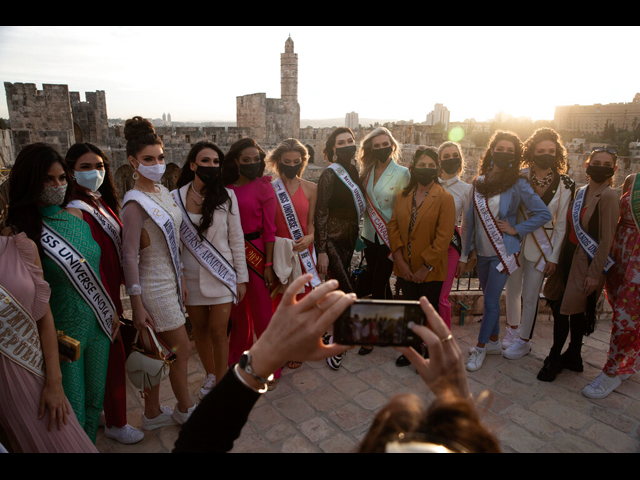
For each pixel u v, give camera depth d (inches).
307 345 39.2
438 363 42.8
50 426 93.7
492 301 176.7
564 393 162.2
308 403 154.5
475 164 787.4
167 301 128.3
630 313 151.1
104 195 135.9
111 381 129.3
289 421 144.5
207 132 1296.8
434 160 162.2
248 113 1694.1
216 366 151.3
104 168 126.2
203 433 41.3
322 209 177.2
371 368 178.1
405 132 1106.7
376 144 180.7
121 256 129.3
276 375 165.8
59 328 107.9
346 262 189.6
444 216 165.8
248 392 40.4
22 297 88.4
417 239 169.2
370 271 201.0
